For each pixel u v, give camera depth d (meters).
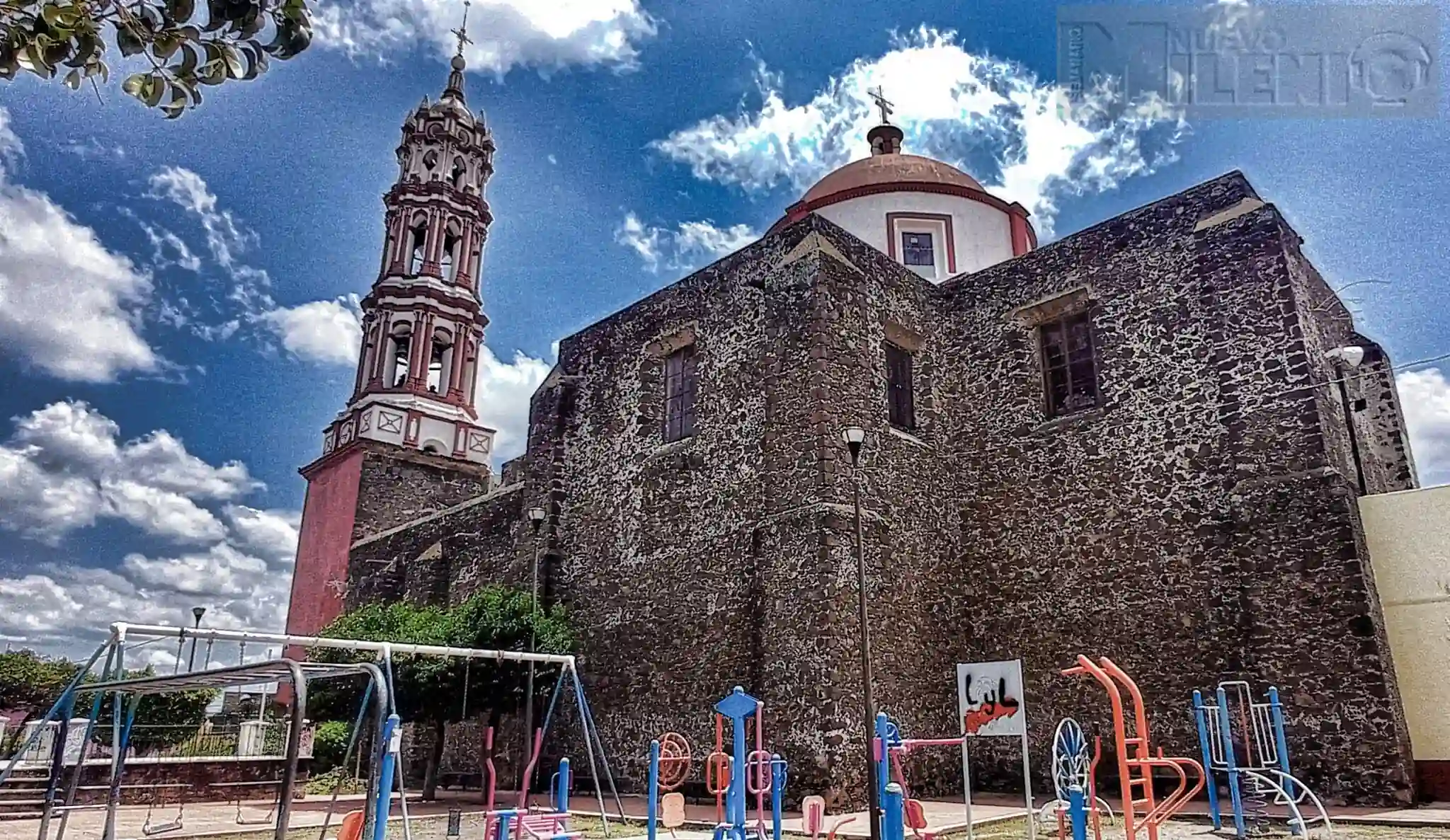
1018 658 14.51
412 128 35.53
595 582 17.19
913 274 17.02
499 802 14.95
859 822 11.11
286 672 7.23
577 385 19.36
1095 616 13.88
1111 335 14.89
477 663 15.34
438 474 30.55
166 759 16.72
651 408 17.48
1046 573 14.59
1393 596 11.98
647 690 15.42
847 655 12.96
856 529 11.18
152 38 3.88
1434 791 11.12
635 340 18.33
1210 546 12.91
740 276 16.52
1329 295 15.29
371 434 29.98
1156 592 13.31
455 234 34.78
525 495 19.20
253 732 19.98
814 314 14.67
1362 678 11.16
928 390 16.28
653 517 16.50
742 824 8.51
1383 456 15.47
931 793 13.70
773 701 13.16
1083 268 15.54
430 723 16.95
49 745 16.41
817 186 24.31
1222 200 14.19
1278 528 12.28
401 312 32.72
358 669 7.84
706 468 15.80
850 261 15.69
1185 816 10.99
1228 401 13.23
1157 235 14.73
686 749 13.02
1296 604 11.91
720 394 16.08
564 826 8.99
